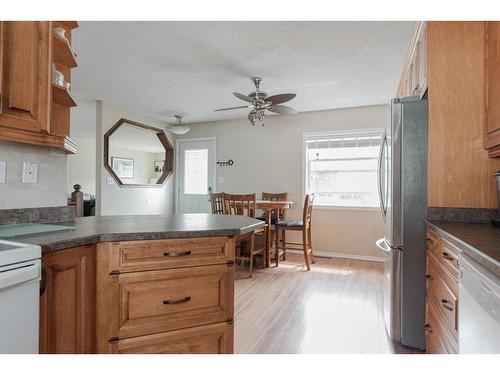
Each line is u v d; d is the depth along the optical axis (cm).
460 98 194
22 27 131
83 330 131
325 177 488
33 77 136
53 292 120
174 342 145
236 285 333
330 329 229
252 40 260
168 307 144
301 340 212
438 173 197
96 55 291
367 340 212
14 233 135
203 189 577
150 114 519
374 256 451
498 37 164
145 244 140
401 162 206
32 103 136
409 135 205
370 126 455
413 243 203
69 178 768
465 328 109
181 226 162
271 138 521
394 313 209
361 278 358
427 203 201
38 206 179
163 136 571
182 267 146
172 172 593
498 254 97
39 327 114
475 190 191
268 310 265
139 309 140
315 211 486
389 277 214
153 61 304
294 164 504
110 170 457
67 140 170
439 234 157
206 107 473
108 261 136
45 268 114
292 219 501
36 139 147
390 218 211
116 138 470
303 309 267
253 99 333
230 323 156
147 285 141
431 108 198
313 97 414
